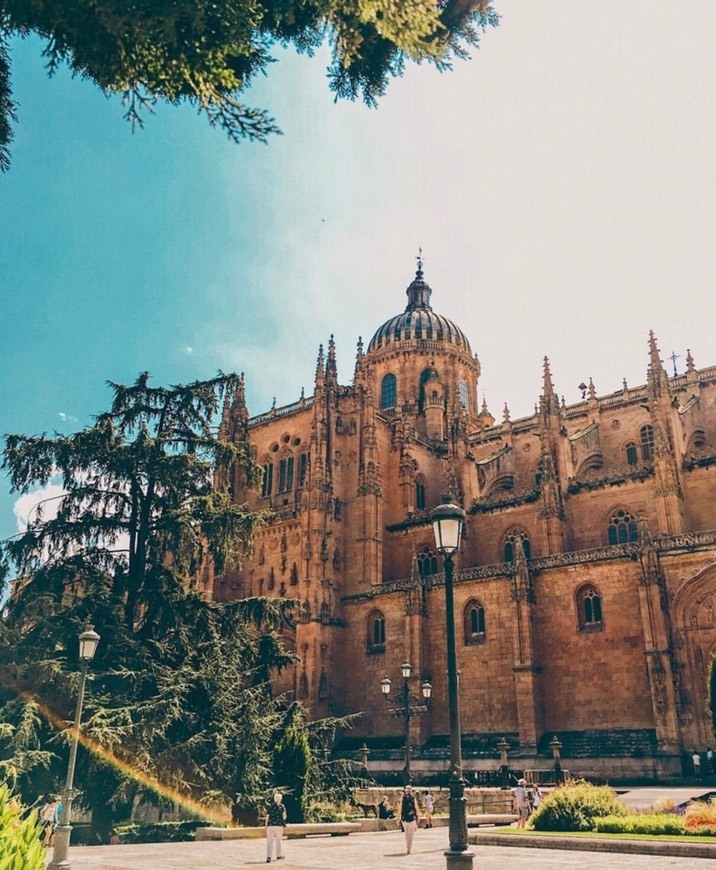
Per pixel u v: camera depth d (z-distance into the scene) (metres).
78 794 32.16
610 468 73.38
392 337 102.00
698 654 51.72
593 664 56.28
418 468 82.31
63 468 39.34
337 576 73.75
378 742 65.56
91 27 11.28
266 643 42.41
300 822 36.19
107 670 35.50
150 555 40.75
